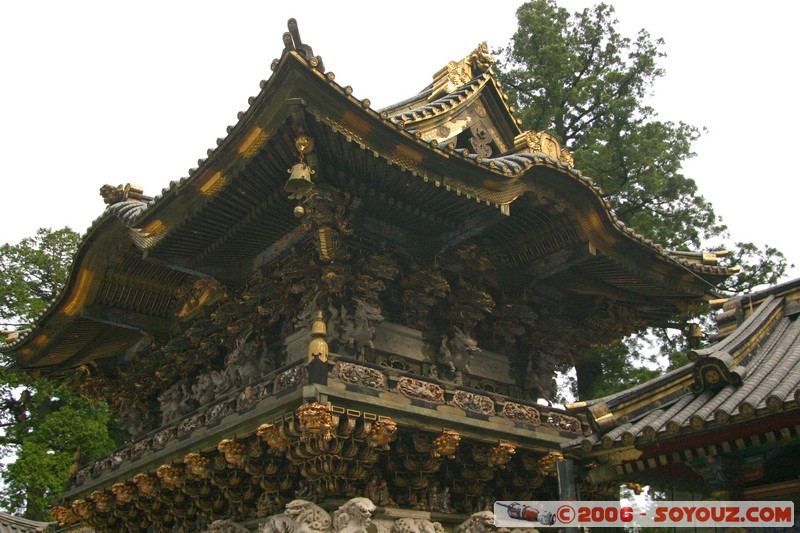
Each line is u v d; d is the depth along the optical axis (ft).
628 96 99.04
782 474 35.70
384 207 55.47
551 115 97.50
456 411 53.21
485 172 52.01
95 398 86.94
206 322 68.44
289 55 42.39
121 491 65.10
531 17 101.19
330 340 54.19
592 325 70.03
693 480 38.19
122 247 68.54
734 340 37.01
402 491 54.49
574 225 58.59
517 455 58.03
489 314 64.59
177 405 71.72
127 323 74.38
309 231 55.77
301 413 44.80
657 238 89.66
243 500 57.47
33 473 107.45
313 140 46.75
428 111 62.03
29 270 131.13
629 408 36.09
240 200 54.54
